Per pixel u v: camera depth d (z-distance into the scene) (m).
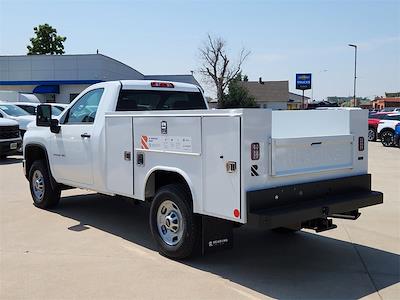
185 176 5.31
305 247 6.30
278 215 4.64
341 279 5.11
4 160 16.66
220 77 72.50
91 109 7.13
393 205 8.95
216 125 4.91
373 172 13.69
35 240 6.50
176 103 7.62
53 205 8.41
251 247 6.29
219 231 5.36
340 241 6.59
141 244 6.34
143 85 7.15
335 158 5.61
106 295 4.64
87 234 6.81
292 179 5.15
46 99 43.78
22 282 4.98
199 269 5.38
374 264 5.61
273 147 4.88
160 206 5.76
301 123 5.88
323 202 5.22
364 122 5.94
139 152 5.98
